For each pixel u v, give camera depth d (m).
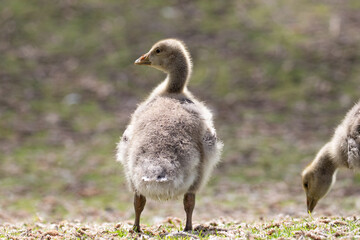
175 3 28.69
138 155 7.66
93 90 23.44
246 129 20.89
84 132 20.64
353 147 9.01
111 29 26.78
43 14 27.45
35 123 21.17
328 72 24.27
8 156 18.77
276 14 28.08
